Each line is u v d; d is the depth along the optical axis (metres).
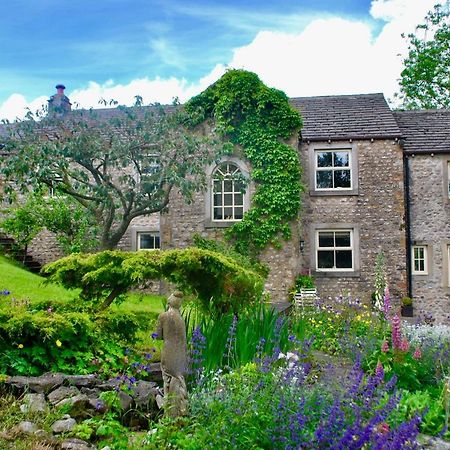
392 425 4.78
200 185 15.26
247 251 16.86
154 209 14.14
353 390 4.92
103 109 22.86
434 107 29.47
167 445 4.48
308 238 18.25
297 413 4.57
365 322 10.92
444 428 5.36
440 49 28.83
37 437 4.67
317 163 18.53
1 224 19.27
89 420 5.01
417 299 18.08
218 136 17.00
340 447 3.98
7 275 14.47
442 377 7.19
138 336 8.54
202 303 8.77
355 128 18.69
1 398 5.38
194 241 17.00
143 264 8.02
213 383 5.68
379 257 16.41
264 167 17.00
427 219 18.25
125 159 13.66
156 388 5.99
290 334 8.67
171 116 14.35
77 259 8.54
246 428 4.50
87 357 6.68
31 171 13.20
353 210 18.17
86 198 13.68
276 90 17.12
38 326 6.47
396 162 18.12
